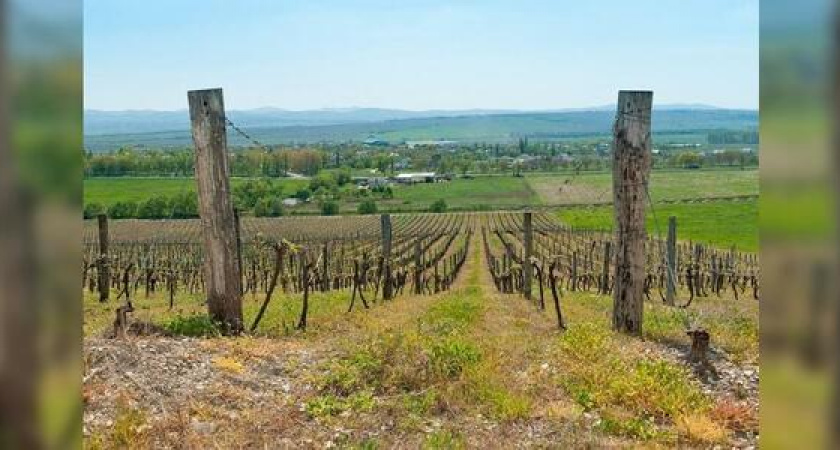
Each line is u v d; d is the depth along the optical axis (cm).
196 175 1323
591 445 798
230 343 1186
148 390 879
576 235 8669
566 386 1032
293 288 3544
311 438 805
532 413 924
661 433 841
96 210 5906
